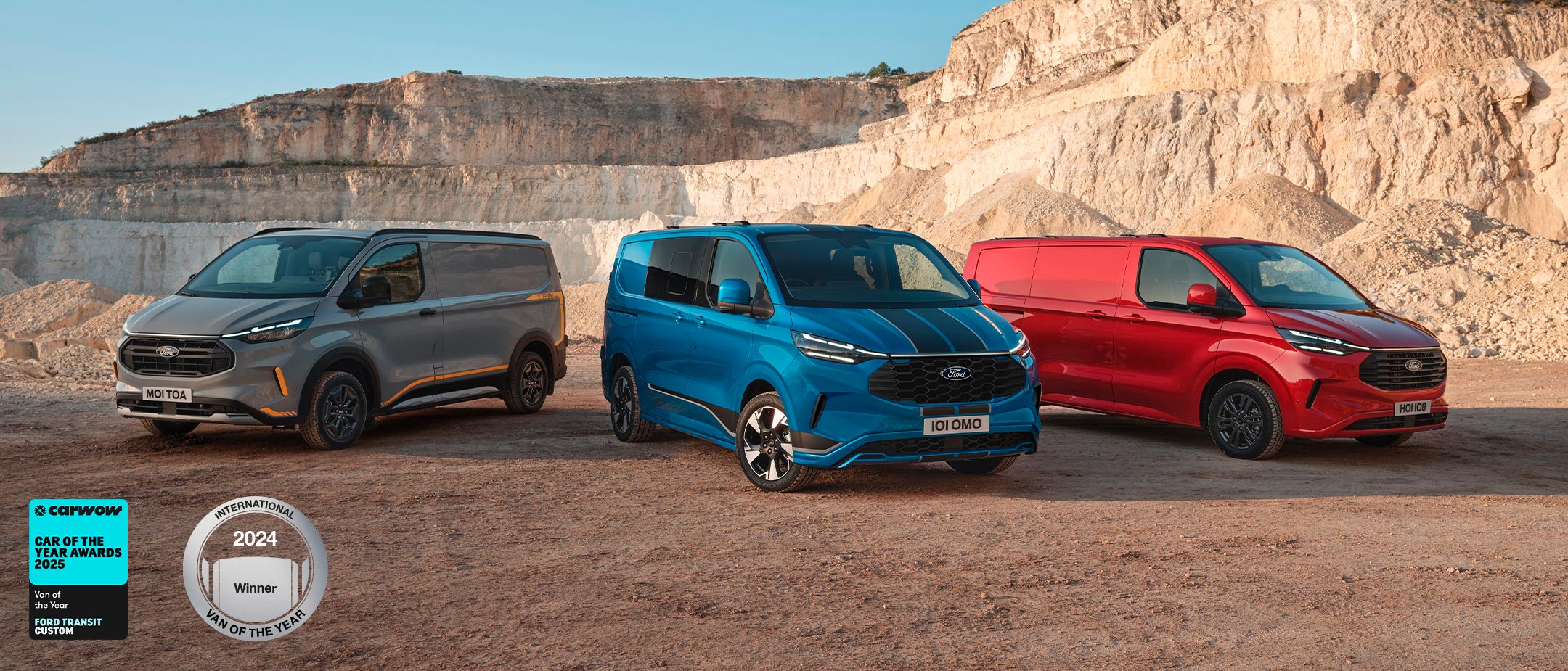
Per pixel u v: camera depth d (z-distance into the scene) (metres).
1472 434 10.16
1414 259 29.69
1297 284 9.26
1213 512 6.25
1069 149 55.28
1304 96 50.16
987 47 111.31
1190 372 9.03
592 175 92.56
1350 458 8.72
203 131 99.62
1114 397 9.72
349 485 7.13
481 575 4.79
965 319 7.14
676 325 8.27
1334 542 5.41
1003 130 71.06
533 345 11.75
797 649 3.74
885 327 6.75
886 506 6.46
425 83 105.25
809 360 6.68
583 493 6.90
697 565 4.96
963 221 55.94
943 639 3.85
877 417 6.50
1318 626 3.99
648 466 8.00
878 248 7.87
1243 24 57.31
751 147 113.88
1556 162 44.53
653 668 3.56
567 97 109.19
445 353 10.21
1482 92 46.38
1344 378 8.25
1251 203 44.88
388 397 9.47
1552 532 5.68
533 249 11.84
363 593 4.49
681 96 112.38
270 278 9.34
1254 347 8.59
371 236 9.64
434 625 4.05
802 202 84.94
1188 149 51.38
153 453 8.62
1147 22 93.94
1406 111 47.25
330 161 102.44
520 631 3.97
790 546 5.34
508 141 105.94
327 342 8.77
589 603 4.34
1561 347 18.91
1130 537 5.53
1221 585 4.57
